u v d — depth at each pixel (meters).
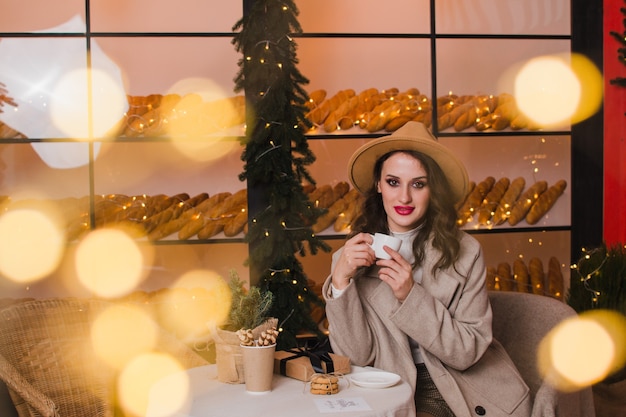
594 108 4.43
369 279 2.57
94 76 4.24
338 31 4.54
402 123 4.33
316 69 4.50
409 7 4.59
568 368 2.55
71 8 4.28
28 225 4.07
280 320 3.62
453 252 2.48
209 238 4.12
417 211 2.53
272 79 3.63
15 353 2.83
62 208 4.12
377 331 2.51
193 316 4.09
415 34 4.45
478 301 2.46
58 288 4.12
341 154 4.57
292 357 2.23
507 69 4.59
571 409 2.46
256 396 2.01
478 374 2.44
